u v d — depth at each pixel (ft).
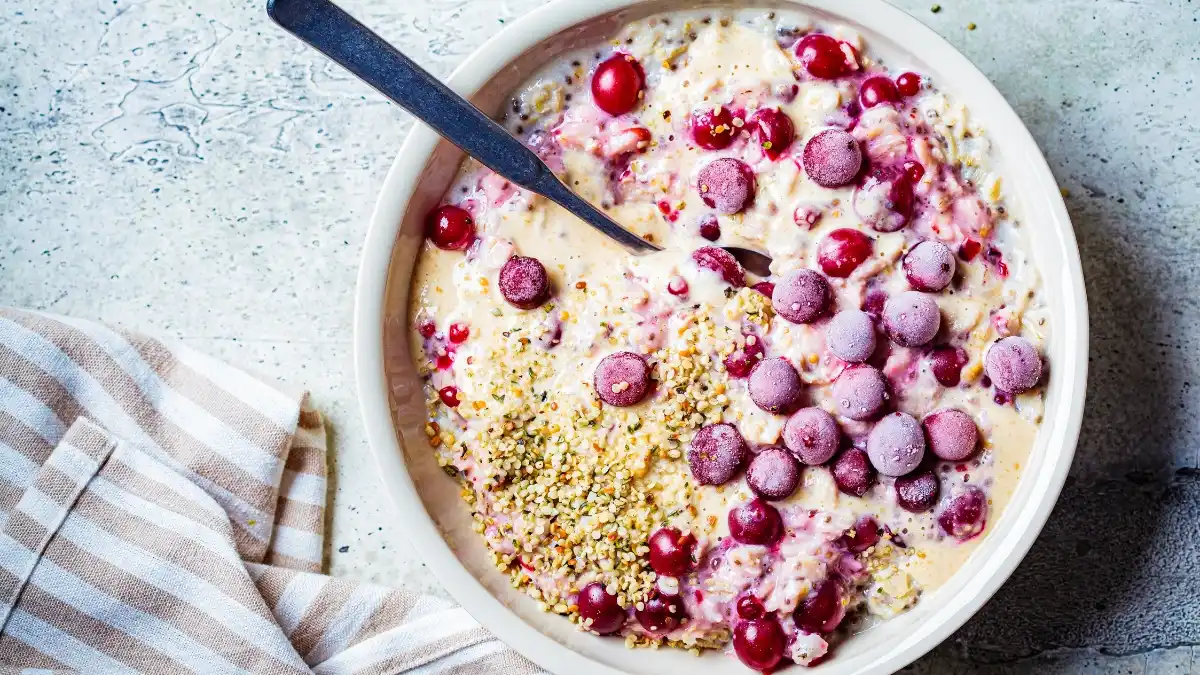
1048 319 1.27
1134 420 1.41
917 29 1.25
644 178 1.29
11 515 1.38
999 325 1.27
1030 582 1.42
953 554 1.28
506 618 1.30
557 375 1.30
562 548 1.30
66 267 1.47
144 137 1.47
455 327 1.31
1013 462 1.28
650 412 1.28
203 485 1.41
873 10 1.25
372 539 1.44
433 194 1.30
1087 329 1.24
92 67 1.48
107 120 1.48
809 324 1.27
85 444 1.40
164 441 1.41
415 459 1.32
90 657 1.37
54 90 1.48
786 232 1.27
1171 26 1.41
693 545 1.28
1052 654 1.41
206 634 1.37
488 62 1.26
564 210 1.30
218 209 1.47
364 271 1.27
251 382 1.42
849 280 1.27
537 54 1.28
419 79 1.20
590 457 1.29
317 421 1.44
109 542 1.38
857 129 1.27
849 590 1.29
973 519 1.27
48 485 1.38
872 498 1.28
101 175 1.48
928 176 1.26
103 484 1.39
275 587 1.40
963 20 1.42
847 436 1.28
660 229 1.30
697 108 1.28
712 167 1.27
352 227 1.46
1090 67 1.42
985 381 1.28
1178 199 1.41
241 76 1.47
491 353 1.30
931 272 1.24
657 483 1.29
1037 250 1.27
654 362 1.28
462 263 1.32
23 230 1.48
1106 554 1.41
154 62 1.47
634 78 1.28
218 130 1.47
